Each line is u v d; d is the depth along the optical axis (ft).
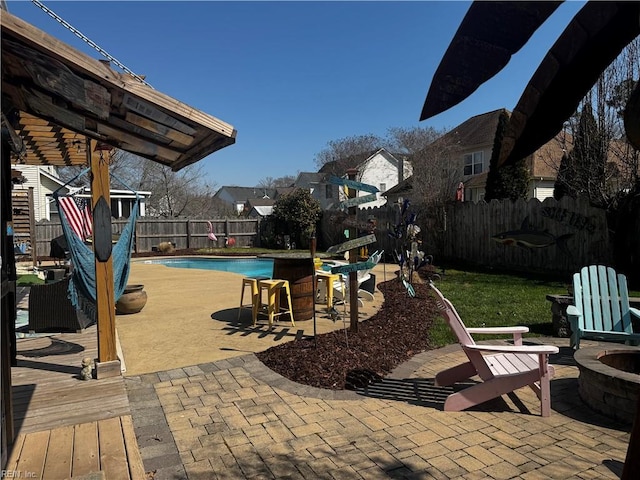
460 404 11.44
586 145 33.55
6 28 5.74
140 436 10.09
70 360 14.93
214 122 7.72
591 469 8.71
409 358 15.92
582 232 34.09
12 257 9.62
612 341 17.03
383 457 9.22
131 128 8.77
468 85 3.85
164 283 35.96
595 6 3.47
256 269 53.88
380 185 117.80
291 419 11.00
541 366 11.14
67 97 7.57
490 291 28.91
